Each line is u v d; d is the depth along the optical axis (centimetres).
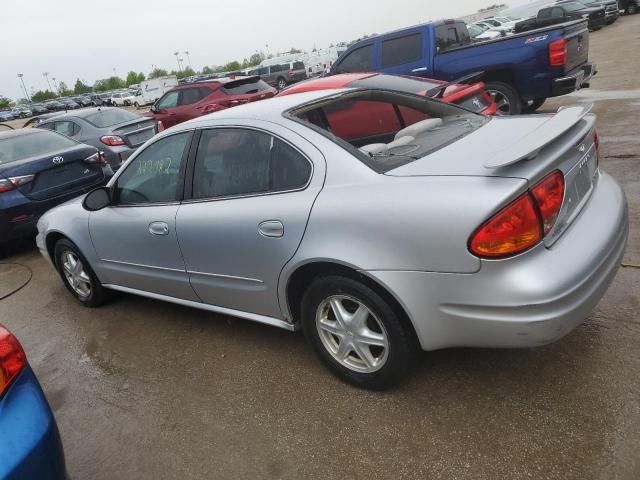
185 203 327
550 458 219
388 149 283
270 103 325
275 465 242
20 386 194
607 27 2597
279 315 300
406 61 829
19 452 176
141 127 1010
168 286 361
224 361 334
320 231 254
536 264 212
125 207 372
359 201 243
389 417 258
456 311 226
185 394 307
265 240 279
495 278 212
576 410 241
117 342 384
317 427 261
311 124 283
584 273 218
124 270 391
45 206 629
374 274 239
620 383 252
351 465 234
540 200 215
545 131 239
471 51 770
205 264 321
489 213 208
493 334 221
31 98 11694
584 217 247
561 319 212
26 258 643
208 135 320
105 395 321
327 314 282
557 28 713
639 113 782
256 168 291
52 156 639
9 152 670
